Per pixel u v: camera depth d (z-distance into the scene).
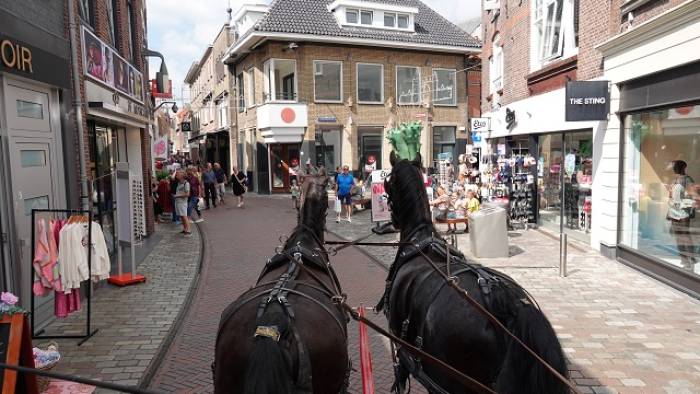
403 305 3.66
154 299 8.34
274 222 17.41
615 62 10.07
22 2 6.79
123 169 9.27
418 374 3.29
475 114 31.45
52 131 7.78
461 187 15.80
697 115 8.07
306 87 26.67
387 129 28.25
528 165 14.72
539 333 2.54
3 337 4.02
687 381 5.13
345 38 26.48
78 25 8.95
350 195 17.62
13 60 6.31
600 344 6.09
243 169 32.09
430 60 29.17
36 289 6.22
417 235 4.04
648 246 9.52
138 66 14.88
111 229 12.71
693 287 7.89
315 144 27.14
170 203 18.80
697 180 8.09
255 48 27.78
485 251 10.77
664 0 8.73
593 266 9.91
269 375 2.25
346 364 3.08
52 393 4.84
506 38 16.81
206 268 10.64
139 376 5.44
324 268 3.94
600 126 11.01
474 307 2.91
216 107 38.78
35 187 7.16
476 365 2.85
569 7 12.91
